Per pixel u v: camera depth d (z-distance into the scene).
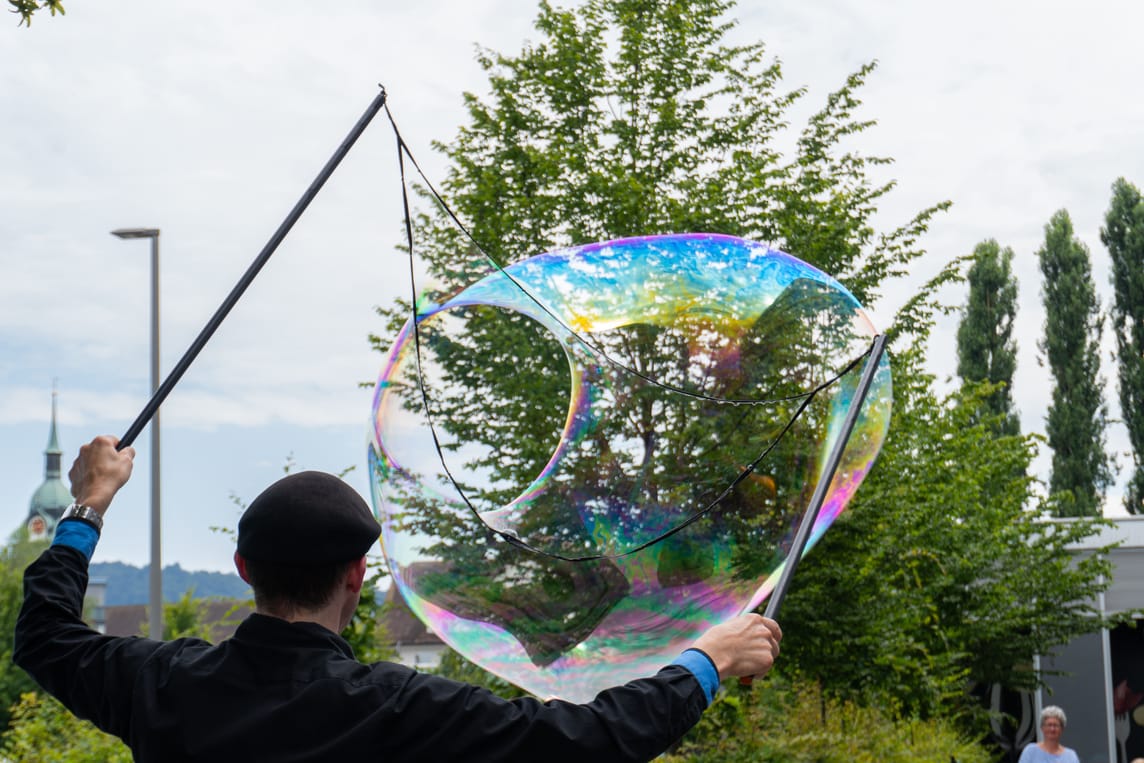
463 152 9.82
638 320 4.58
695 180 9.94
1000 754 16.91
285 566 1.53
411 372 3.62
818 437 4.02
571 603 3.52
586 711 1.45
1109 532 17.08
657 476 3.98
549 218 9.23
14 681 26.95
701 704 1.53
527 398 5.64
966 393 14.07
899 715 12.36
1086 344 31.06
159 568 11.70
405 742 1.43
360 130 2.42
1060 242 31.48
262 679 1.49
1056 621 16.00
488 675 8.88
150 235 12.19
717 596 3.65
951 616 14.65
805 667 9.88
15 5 3.16
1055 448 30.91
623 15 10.38
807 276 4.67
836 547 9.41
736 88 10.57
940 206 10.45
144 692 1.51
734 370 4.71
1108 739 16.75
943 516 12.20
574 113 10.11
